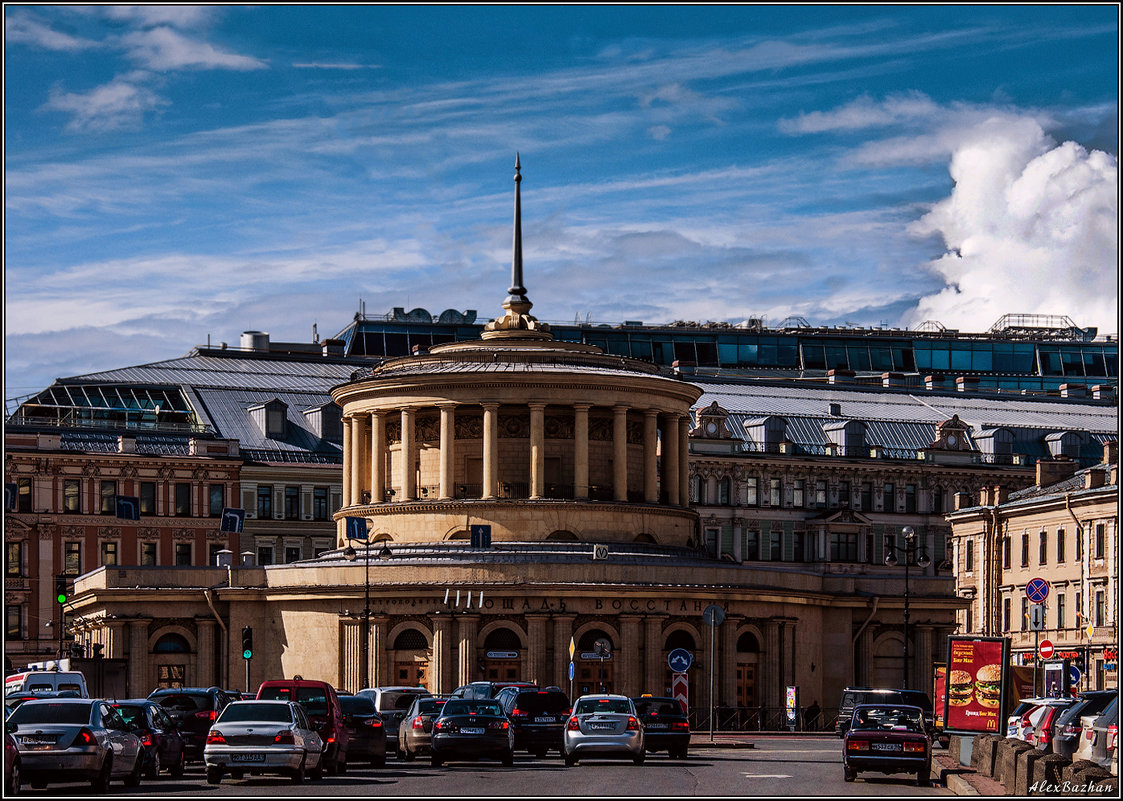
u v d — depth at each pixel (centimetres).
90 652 10719
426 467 10975
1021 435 17012
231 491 14412
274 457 14688
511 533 10675
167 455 14250
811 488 16112
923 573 16225
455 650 10062
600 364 11200
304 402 15488
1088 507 12988
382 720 6531
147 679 10356
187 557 14250
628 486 11088
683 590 10212
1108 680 12331
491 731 6384
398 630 10175
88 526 13962
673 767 6356
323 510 14688
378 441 11150
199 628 10469
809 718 10712
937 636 11188
